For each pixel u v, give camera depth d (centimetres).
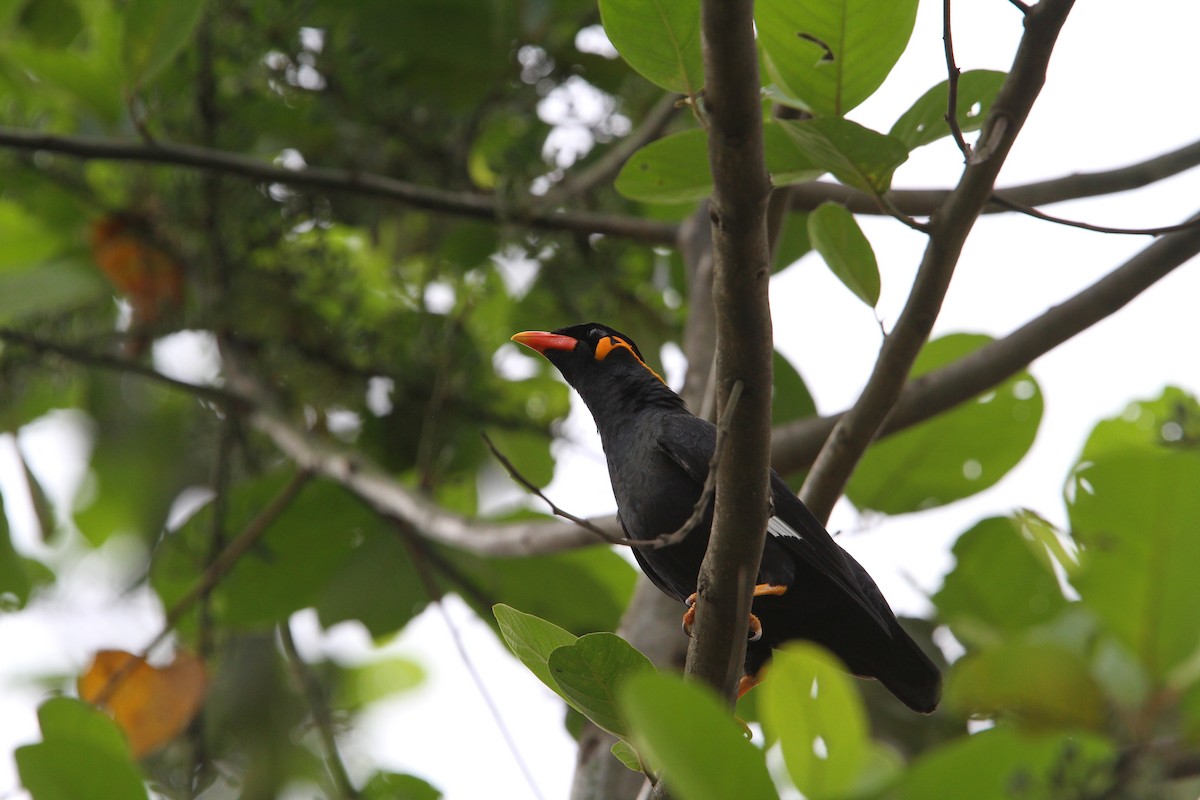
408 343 1259
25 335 1198
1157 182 953
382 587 1281
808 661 531
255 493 1252
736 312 571
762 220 555
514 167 1190
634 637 939
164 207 1232
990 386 841
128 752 744
